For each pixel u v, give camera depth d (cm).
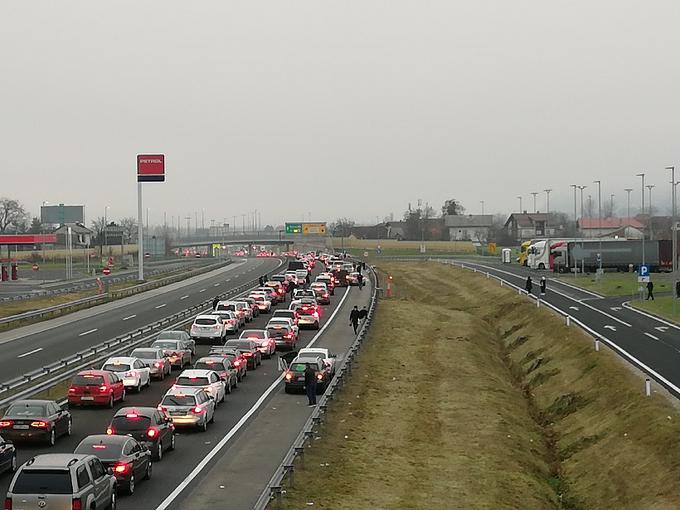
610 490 3161
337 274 11562
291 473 2761
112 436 2677
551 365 5428
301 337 6606
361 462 3186
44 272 14962
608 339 5791
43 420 3103
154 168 12356
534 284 10469
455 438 3709
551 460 3734
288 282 10569
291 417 3856
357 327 6988
